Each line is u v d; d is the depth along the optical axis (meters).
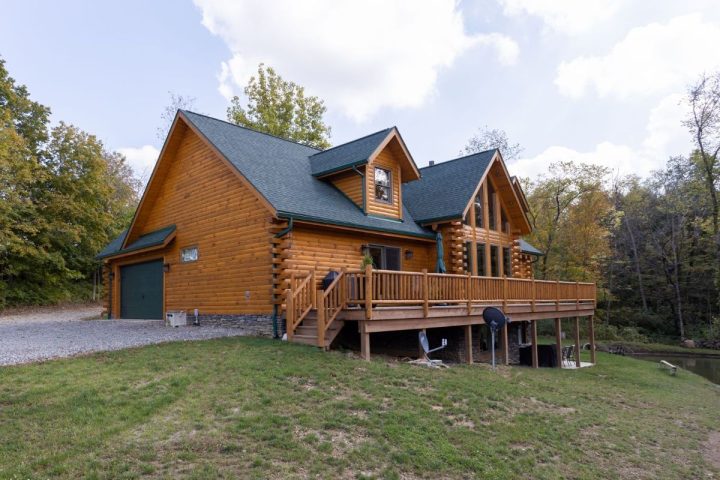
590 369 16.28
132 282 18.39
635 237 38.56
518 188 19.23
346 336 11.96
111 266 19.64
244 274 12.63
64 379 6.80
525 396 8.77
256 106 34.81
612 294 34.44
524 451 6.02
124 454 4.67
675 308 34.16
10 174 22.67
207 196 14.40
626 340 30.55
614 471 5.98
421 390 7.80
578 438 6.93
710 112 31.00
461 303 12.04
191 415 5.74
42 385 6.50
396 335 13.45
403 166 15.90
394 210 15.26
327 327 9.64
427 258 16.38
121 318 18.84
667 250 36.12
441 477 4.96
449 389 8.11
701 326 32.25
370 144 14.75
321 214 12.30
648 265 37.44
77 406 5.77
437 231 15.95
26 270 26.17
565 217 32.06
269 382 7.14
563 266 30.88
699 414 10.23
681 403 11.24
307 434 5.48
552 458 6.00
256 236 12.34
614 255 36.97
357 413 6.31
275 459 4.82
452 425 6.46
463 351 15.16
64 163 27.50
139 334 11.70
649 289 36.78
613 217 36.09
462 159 18.91
